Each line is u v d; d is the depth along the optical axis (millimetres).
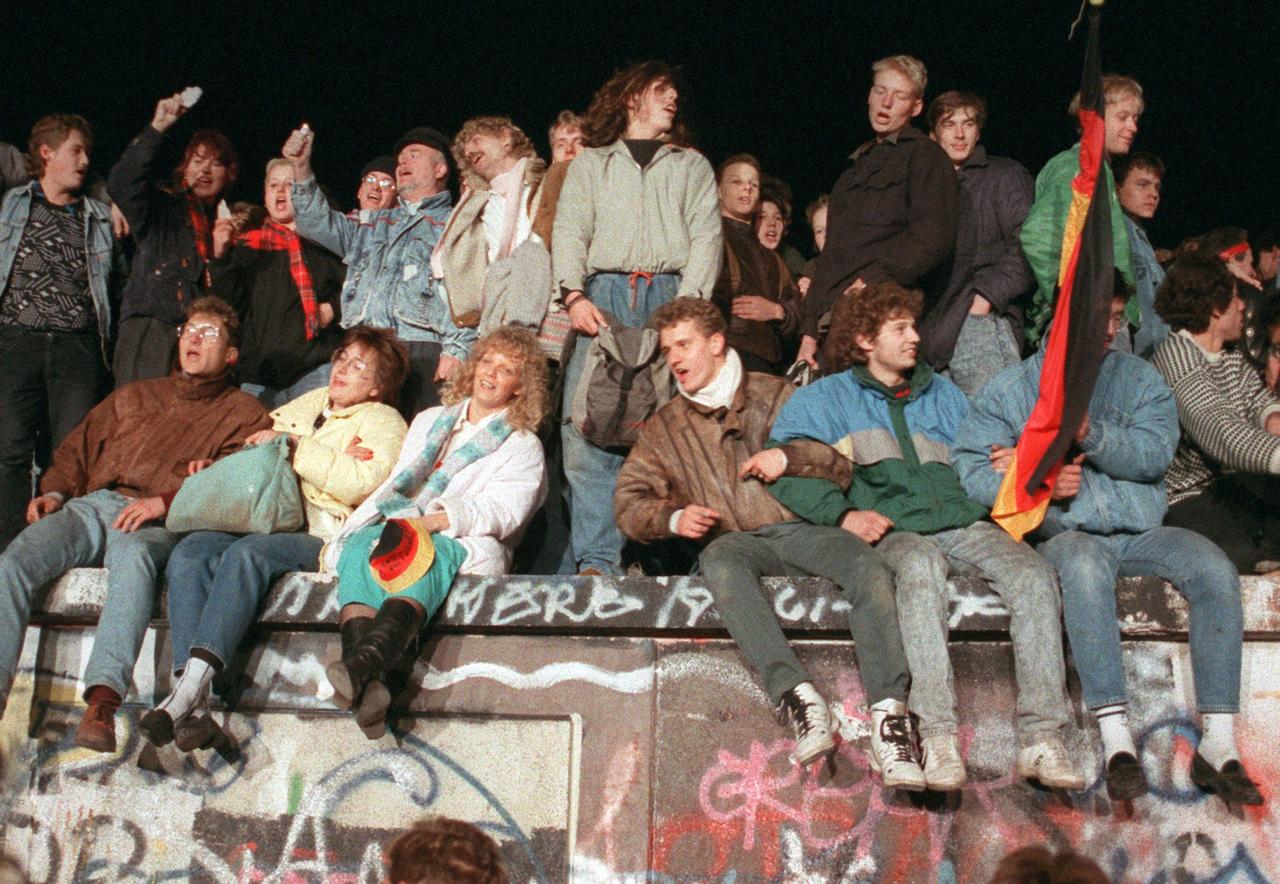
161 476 6246
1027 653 5082
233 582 5516
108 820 5633
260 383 7270
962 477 5547
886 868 5191
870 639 5082
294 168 7207
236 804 5562
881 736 4984
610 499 6254
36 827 5672
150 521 6059
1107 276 5320
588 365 6184
